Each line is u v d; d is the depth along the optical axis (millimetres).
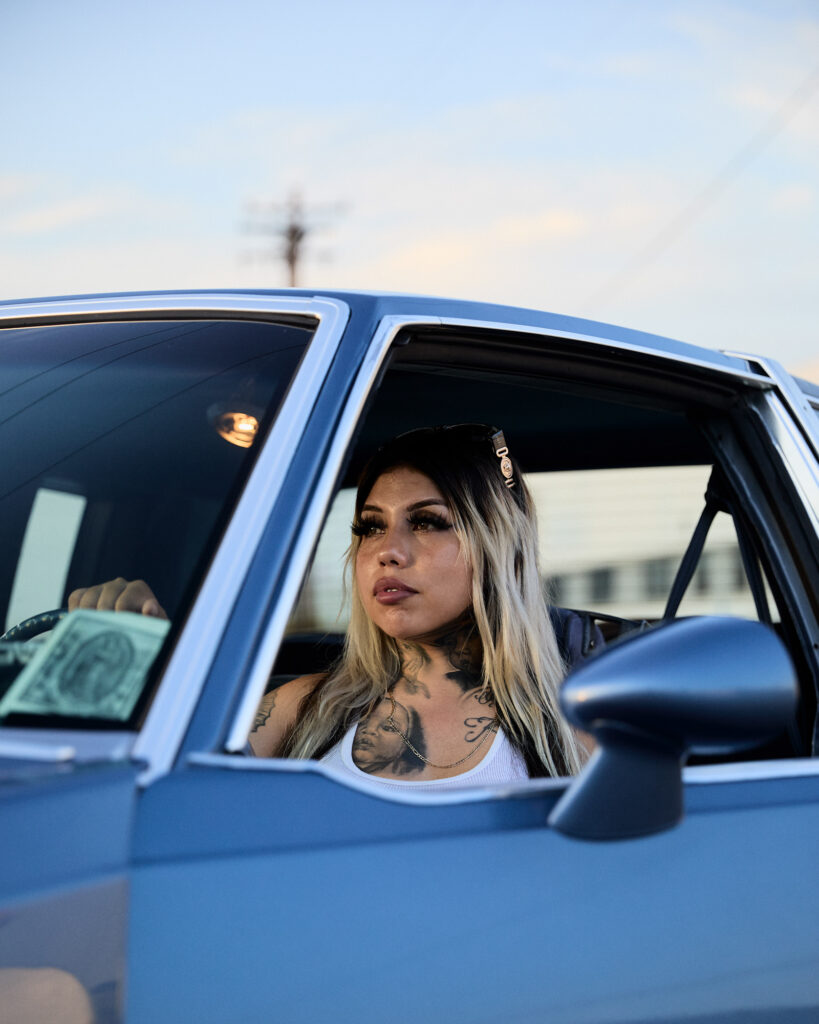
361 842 1150
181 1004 1020
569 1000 1188
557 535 8586
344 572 2016
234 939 1053
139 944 1018
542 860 1228
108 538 1437
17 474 1564
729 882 1340
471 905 1169
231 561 1216
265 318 1555
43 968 961
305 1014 1062
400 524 1835
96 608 1327
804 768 1510
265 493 1268
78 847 1013
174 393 1481
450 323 1569
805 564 1877
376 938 1111
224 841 1086
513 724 1832
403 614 1818
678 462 2791
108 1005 991
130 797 1071
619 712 1128
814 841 1429
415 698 1869
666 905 1282
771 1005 1320
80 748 1104
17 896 957
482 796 1240
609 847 1279
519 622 1859
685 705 1131
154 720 1124
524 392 2258
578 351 1736
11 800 996
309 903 1095
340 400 1379
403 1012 1104
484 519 1851
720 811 1394
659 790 1167
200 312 1637
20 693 1170
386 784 1780
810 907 1383
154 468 1414
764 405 1926
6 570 1593
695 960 1278
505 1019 1150
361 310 1506
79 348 1677
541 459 2785
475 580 1836
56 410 1586
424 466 1842
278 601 1201
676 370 1848
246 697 1155
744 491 1959
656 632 1188
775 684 1163
